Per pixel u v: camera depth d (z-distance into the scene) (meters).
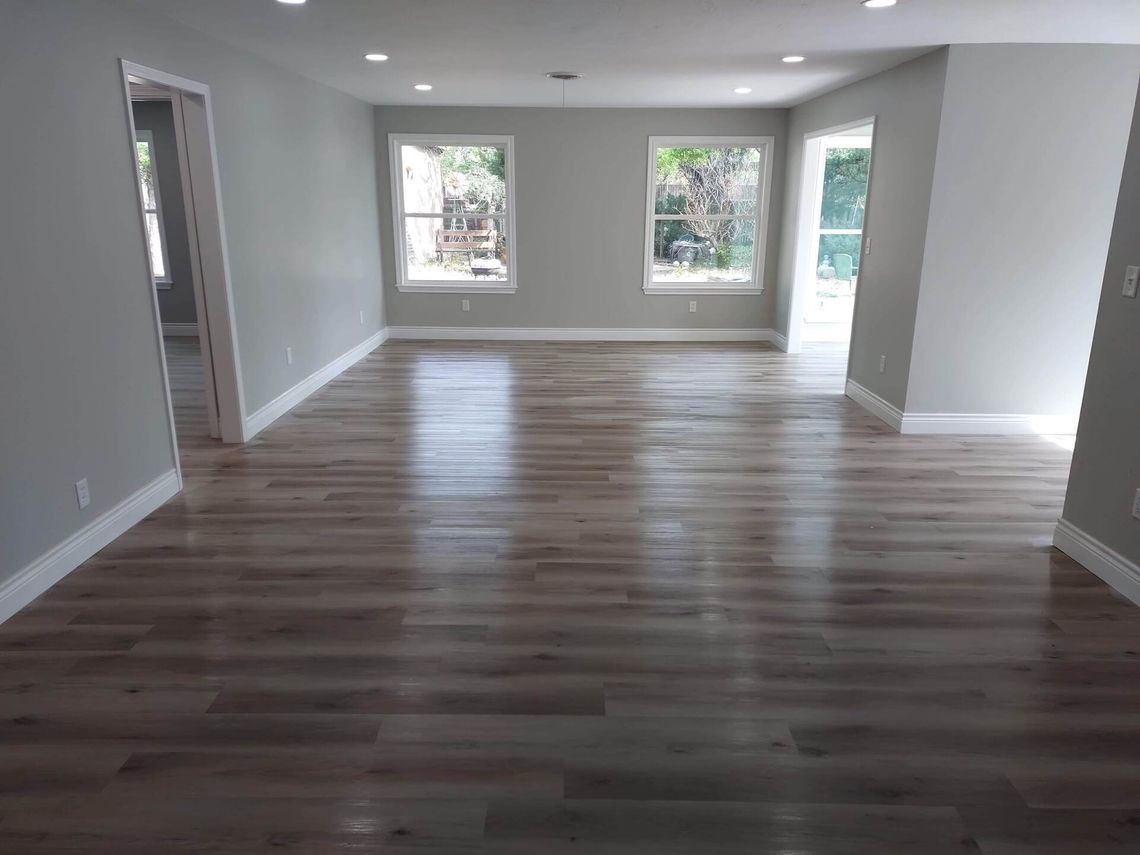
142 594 2.90
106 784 1.94
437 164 8.14
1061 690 2.35
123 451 3.46
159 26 3.76
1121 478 2.95
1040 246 4.75
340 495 3.92
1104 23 3.91
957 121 4.55
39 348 2.87
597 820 1.84
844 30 4.15
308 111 5.96
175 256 8.63
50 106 2.93
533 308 8.52
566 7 3.73
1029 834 1.80
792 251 7.73
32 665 2.44
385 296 8.46
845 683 2.38
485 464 4.40
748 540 3.40
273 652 2.52
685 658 2.50
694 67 5.39
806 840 1.78
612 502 3.84
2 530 2.69
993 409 5.05
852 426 5.25
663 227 8.35
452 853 1.74
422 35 4.38
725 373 6.92
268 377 5.23
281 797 1.90
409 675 2.40
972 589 2.97
